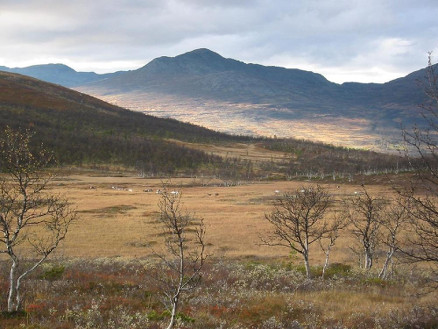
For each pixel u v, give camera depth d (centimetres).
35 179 1446
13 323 1207
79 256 3866
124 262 2994
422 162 1134
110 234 5244
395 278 2508
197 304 1570
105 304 1515
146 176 17162
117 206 8131
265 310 1494
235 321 1346
